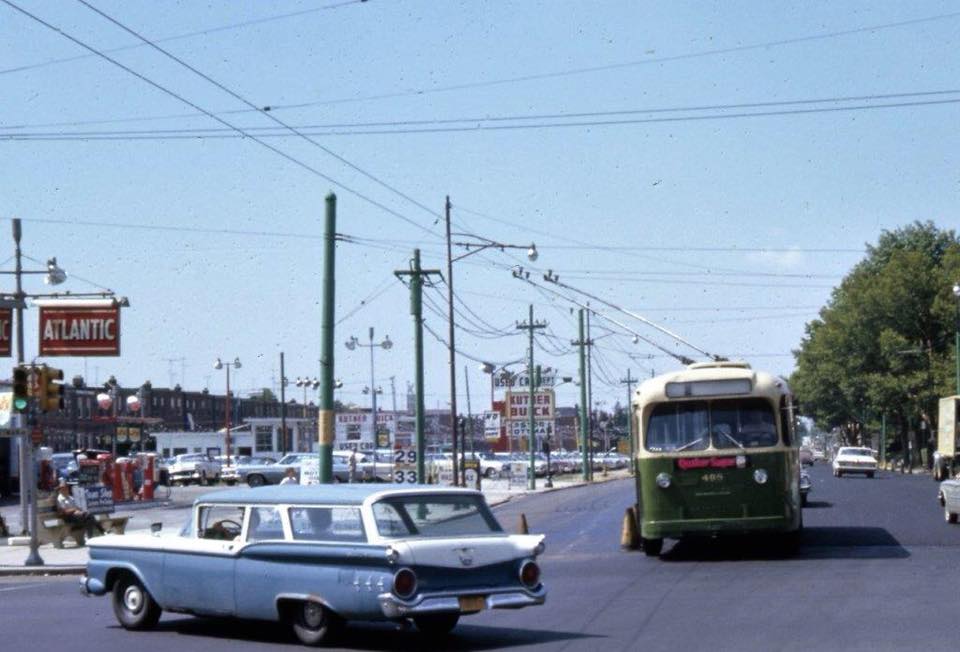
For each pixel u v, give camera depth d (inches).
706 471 1035.3
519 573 616.1
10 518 2048.5
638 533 1201.4
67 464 3125.0
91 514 1473.9
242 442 4879.4
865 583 821.2
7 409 2471.7
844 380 4323.3
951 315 4010.8
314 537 613.0
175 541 672.4
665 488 1043.9
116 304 1525.6
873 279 4315.9
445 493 622.8
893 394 4133.9
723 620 668.1
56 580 1144.2
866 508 1752.0
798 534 1069.1
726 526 1031.0
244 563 637.9
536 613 729.6
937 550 1059.3
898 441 5428.2
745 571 936.9
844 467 3481.8
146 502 2399.1
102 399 2667.3
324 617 611.5
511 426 3430.1
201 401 6565.0
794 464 1051.3
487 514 629.0
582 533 1473.9
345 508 605.9
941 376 3971.5
